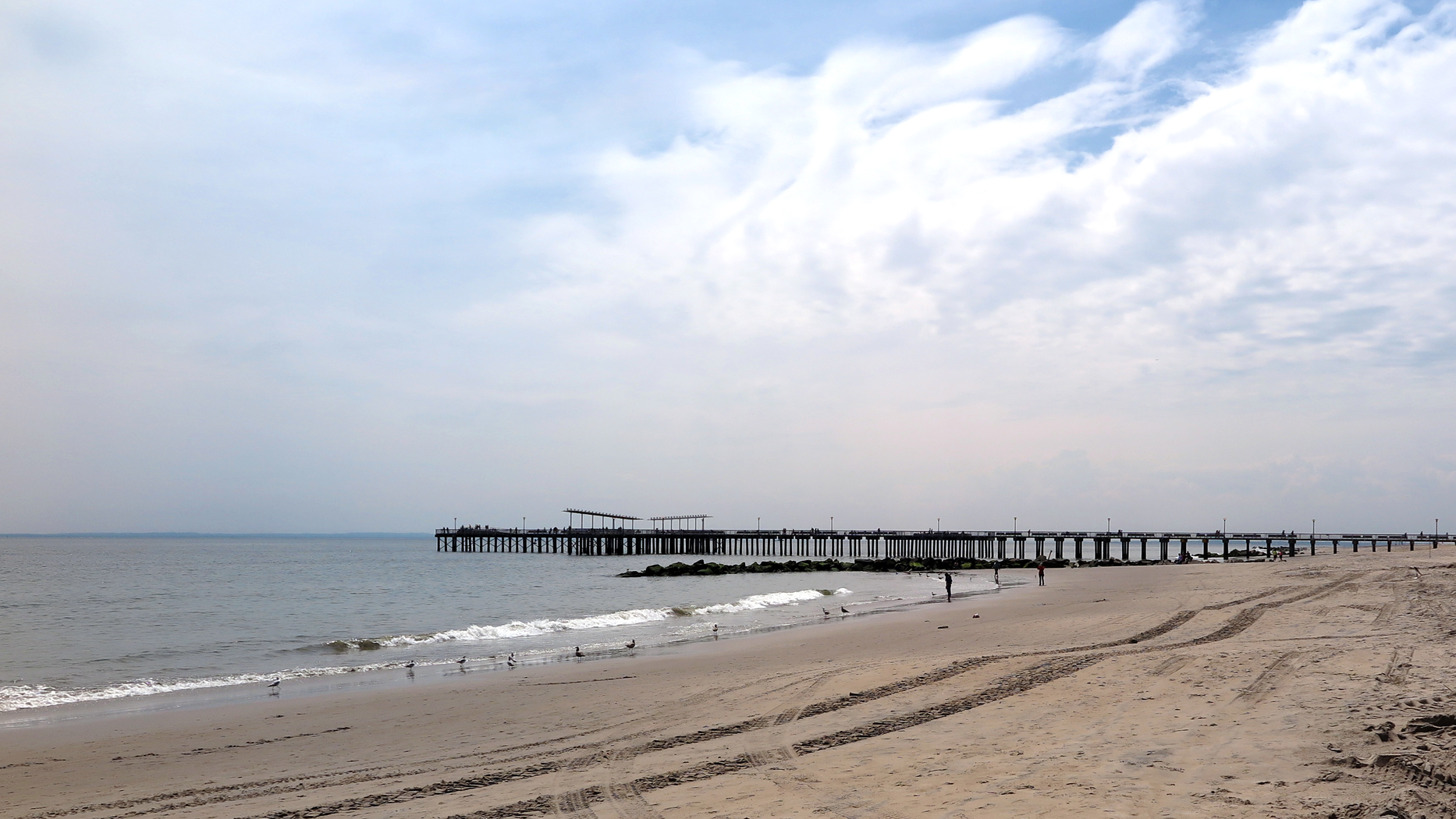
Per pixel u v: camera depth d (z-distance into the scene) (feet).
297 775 37.14
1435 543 385.29
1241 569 183.21
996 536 372.79
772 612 121.19
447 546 497.46
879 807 26.43
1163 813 24.03
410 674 68.13
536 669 68.59
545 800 30.01
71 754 42.37
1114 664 50.14
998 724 37.40
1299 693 38.91
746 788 29.73
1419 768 26.55
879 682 49.49
